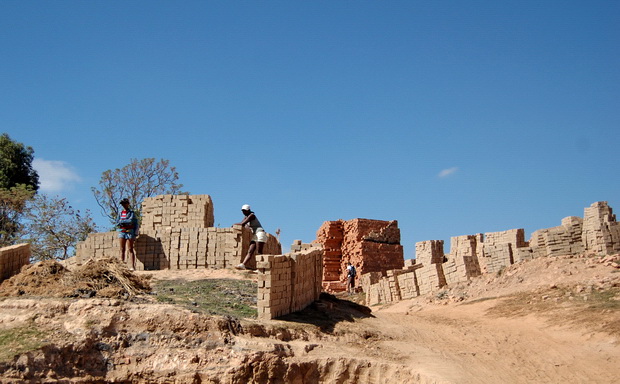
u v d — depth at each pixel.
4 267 27.25
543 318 29.92
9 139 67.44
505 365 23.42
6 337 20.98
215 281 31.27
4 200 53.44
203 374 20.78
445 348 25.38
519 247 43.12
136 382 20.91
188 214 36.75
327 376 21.91
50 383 19.80
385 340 25.80
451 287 41.75
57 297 23.64
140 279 28.08
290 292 26.83
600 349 24.50
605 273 34.56
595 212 38.22
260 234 29.80
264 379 20.92
